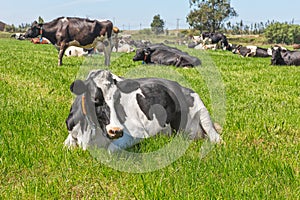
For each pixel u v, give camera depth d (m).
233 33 84.81
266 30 68.44
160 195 4.23
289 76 12.41
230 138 5.71
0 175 4.63
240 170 4.70
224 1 59.34
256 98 8.15
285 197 4.27
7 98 7.15
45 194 4.29
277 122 6.45
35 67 11.75
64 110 6.41
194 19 60.22
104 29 14.90
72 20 14.66
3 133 5.53
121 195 4.34
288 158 5.16
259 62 19.73
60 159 4.88
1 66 11.68
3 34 65.25
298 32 67.19
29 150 5.05
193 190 4.34
